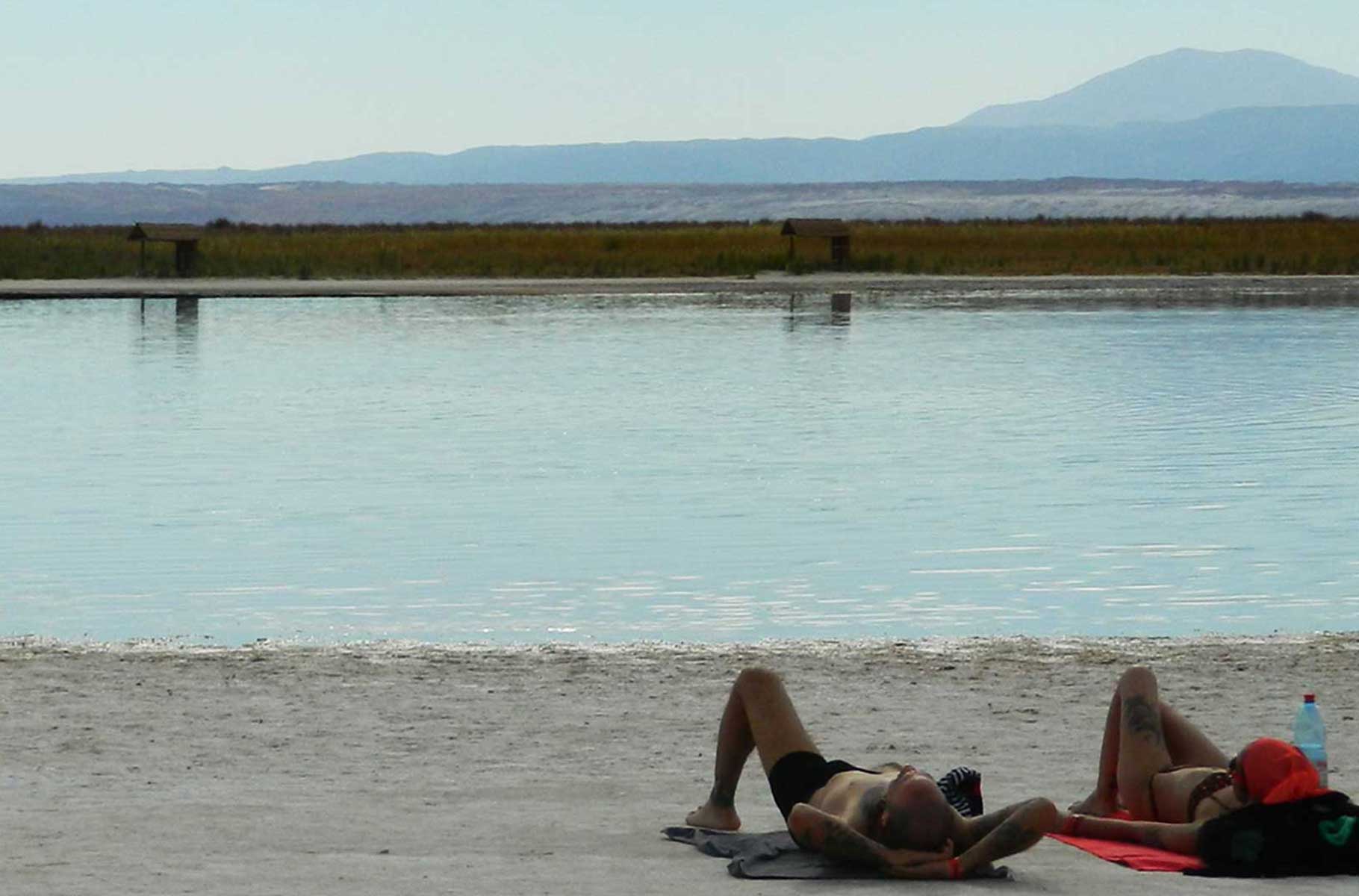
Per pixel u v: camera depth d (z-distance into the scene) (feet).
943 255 353.10
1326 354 180.14
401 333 209.05
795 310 245.86
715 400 145.28
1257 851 32.81
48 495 100.12
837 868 32.99
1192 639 63.52
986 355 179.73
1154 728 36.09
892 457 113.91
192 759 46.16
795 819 33.12
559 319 230.68
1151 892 31.55
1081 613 70.95
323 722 50.49
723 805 37.27
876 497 98.58
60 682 55.57
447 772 44.68
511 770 44.98
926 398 146.30
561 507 95.45
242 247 359.87
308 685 55.42
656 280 302.25
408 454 116.26
